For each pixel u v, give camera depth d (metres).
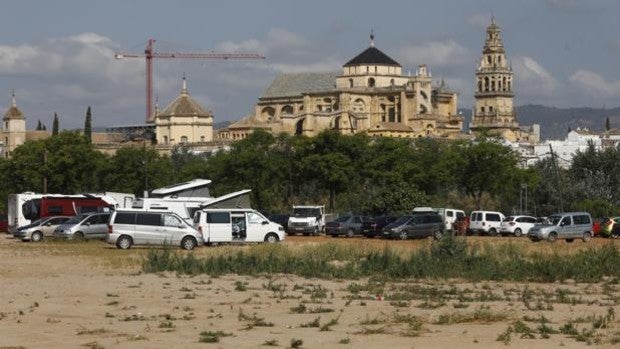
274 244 164.75
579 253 134.25
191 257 130.75
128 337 74.25
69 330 77.88
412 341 71.44
